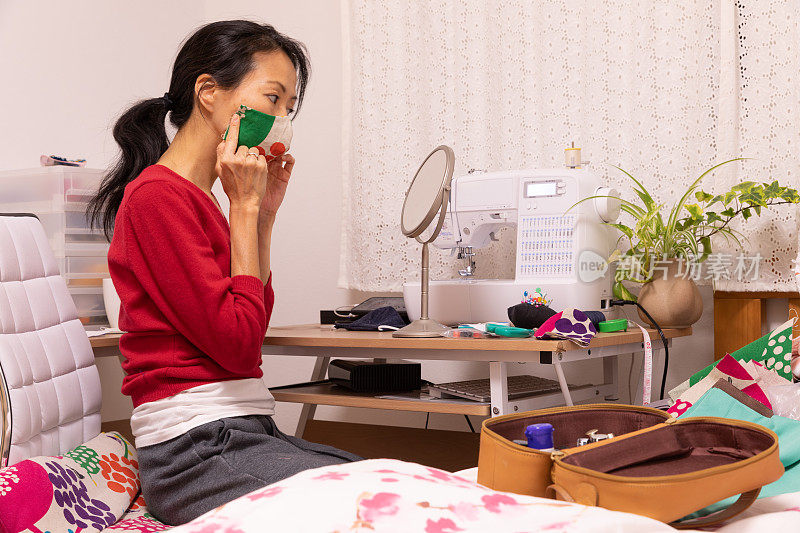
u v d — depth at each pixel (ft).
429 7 7.93
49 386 4.84
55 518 3.95
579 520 2.07
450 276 7.80
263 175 4.60
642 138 6.86
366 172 8.24
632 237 6.55
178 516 4.22
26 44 8.29
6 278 4.83
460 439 8.21
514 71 7.49
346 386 6.06
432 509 2.04
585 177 5.92
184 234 4.18
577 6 7.16
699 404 3.78
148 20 9.58
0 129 8.02
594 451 2.57
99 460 4.64
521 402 5.15
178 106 4.91
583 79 7.13
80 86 8.82
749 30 6.41
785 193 5.88
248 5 9.77
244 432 4.23
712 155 6.62
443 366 8.38
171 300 4.20
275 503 2.10
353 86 8.38
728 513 2.54
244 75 4.72
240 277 4.40
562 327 4.92
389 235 8.12
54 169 6.74
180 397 4.31
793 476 3.27
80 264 6.84
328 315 7.29
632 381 7.31
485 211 6.18
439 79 7.89
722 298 6.73
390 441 8.64
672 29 6.72
